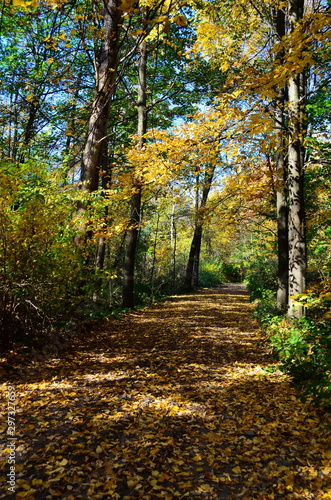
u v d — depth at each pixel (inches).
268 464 119.1
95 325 336.5
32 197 222.2
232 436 137.4
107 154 466.6
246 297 754.2
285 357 224.5
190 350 272.2
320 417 152.0
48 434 129.1
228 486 107.5
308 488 107.0
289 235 295.9
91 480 105.0
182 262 1067.9
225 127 267.0
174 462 117.5
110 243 681.0
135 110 538.0
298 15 268.5
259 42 394.9
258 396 177.9
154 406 161.0
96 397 167.0
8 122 421.1
